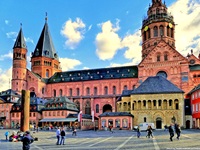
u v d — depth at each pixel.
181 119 85.62
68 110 118.56
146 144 33.78
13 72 137.62
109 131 79.50
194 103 89.56
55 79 142.50
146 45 124.31
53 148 31.08
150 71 112.38
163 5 125.31
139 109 89.62
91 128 107.38
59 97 123.94
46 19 157.88
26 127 51.59
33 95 133.00
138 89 92.12
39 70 144.75
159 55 112.25
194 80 111.75
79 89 134.38
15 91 135.50
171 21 122.44
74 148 30.48
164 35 119.94
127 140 41.84
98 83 131.00
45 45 150.00
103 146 32.19
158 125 87.25
